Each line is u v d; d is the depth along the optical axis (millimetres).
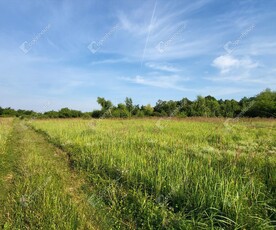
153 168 6875
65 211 4922
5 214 5000
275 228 4105
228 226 4234
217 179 5500
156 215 4758
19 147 13016
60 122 29031
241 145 10883
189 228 4191
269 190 5266
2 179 7324
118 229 4531
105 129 17609
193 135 13984
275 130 15820
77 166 8602
